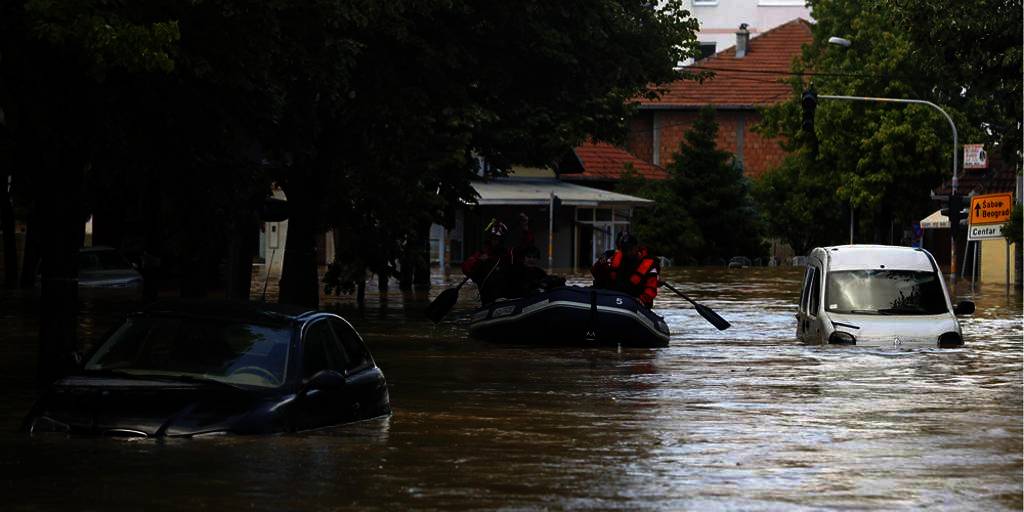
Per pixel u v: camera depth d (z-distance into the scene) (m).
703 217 89.62
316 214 36.38
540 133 44.94
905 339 28.31
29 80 20.30
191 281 34.19
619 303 29.03
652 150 110.44
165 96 21.33
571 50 33.22
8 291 49.69
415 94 30.41
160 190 24.47
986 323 37.34
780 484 13.30
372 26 26.47
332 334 17.02
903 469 14.21
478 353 27.75
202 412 14.90
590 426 17.30
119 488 12.49
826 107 81.81
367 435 16.17
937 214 72.75
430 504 12.15
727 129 110.56
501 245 32.25
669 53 51.97
